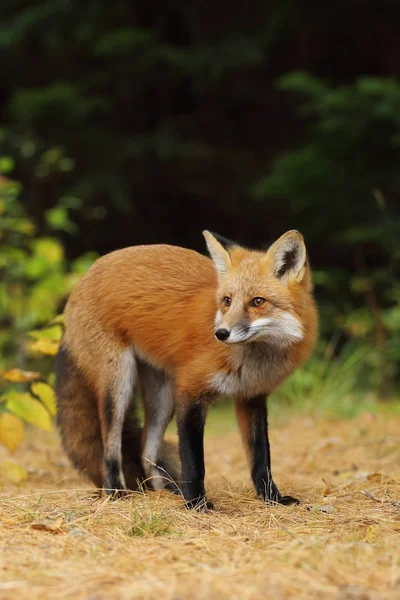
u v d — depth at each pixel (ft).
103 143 65.87
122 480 25.89
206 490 26.61
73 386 27.37
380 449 34.04
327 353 48.57
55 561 16.93
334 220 56.65
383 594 14.83
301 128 73.00
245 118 75.66
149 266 26.35
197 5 69.56
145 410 28.02
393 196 55.83
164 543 18.58
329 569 16.21
